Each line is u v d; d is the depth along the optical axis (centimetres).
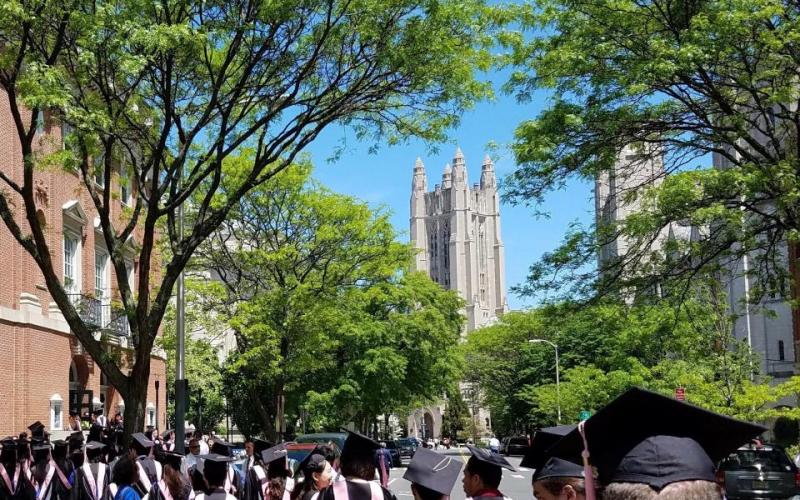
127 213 2347
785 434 4122
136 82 1523
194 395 4572
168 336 3127
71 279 2583
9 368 2298
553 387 5841
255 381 3319
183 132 1677
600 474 301
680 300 1995
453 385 5531
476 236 18138
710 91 1784
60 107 1429
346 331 4272
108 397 3100
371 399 4544
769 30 1703
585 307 1984
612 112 1836
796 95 1945
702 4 1731
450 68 1620
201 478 1030
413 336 4784
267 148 1675
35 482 1481
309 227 3250
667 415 303
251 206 3194
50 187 2544
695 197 1719
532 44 1836
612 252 2311
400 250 3397
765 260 1952
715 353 3300
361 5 1562
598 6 1773
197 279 3275
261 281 3309
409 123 1702
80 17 1314
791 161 1684
